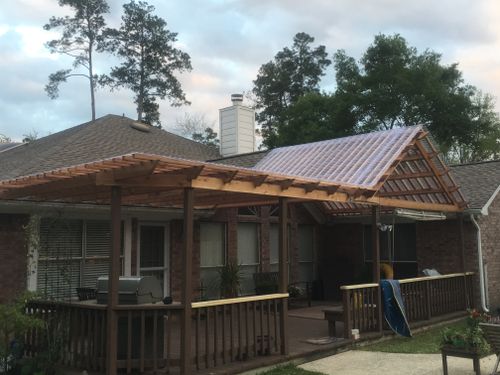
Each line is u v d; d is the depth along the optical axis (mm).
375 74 30891
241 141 17641
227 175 6621
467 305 12375
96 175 6234
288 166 12422
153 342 6344
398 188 12336
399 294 9867
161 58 41906
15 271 8984
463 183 14547
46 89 40438
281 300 7688
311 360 7898
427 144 11391
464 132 30672
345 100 31406
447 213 12773
